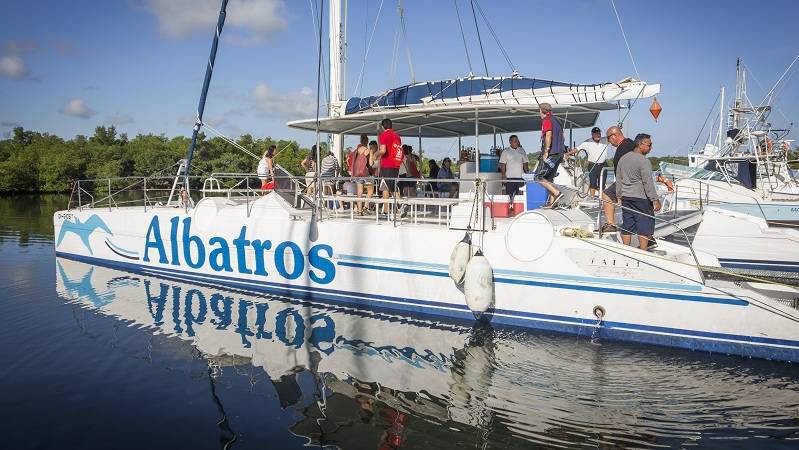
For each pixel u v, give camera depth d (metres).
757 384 5.05
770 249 9.70
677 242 9.48
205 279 8.91
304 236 7.93
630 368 5.41
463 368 5.39
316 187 7.88
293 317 7.05
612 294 6.14
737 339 5.67
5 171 45.44
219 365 5.41
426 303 7.14
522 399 4.71
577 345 6.04
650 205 6.50
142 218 9.63
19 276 9.40
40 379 5.02
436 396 4.75
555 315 6.43
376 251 7.41
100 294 8.18
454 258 6.65
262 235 8.28
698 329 5.81
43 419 4.24
